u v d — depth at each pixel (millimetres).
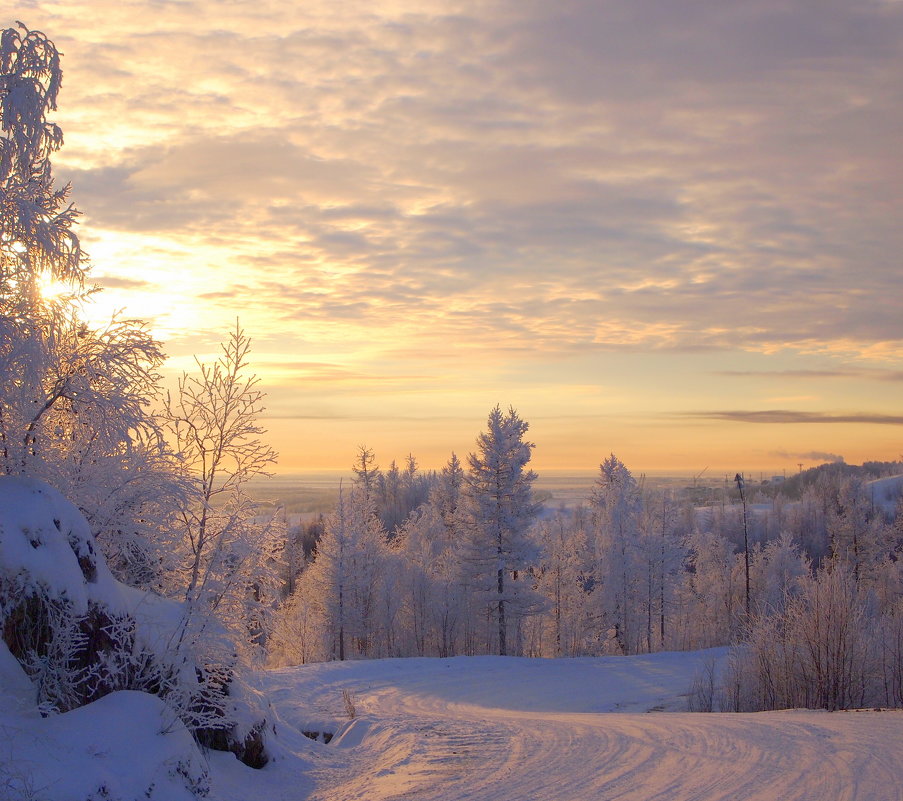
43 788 6211
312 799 9016
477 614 45344
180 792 7422
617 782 8570
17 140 9109
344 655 46875
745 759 9508
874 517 76750
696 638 56344
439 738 12336
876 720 12805
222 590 9914
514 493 43094
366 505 51531
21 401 9023
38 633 7586
